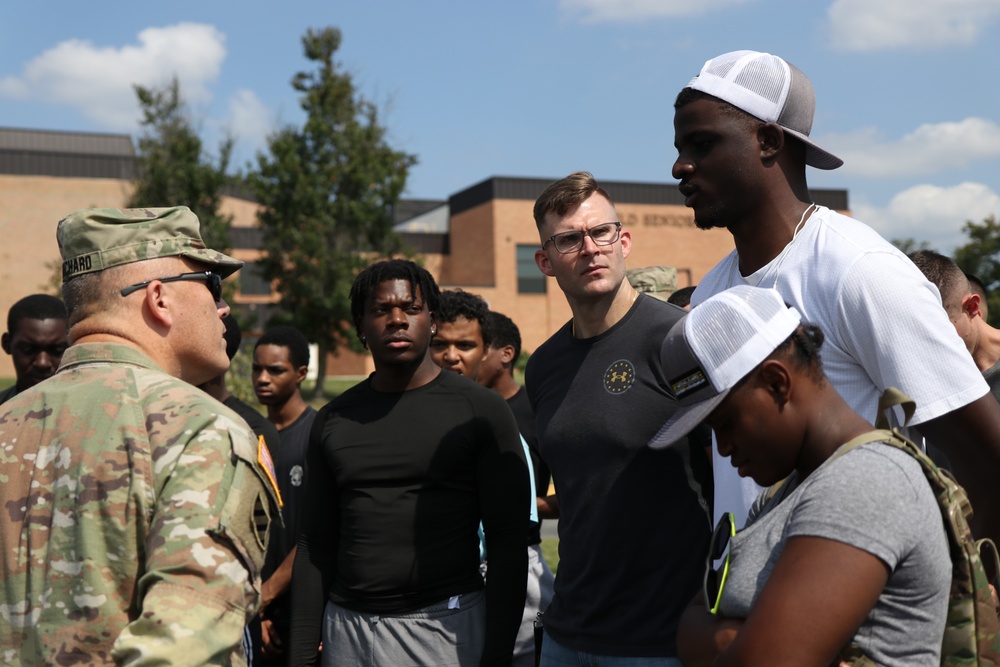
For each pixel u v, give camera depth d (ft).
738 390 5.52
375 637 10.75
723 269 8.96
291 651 11.00
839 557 4.92
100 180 117.80
